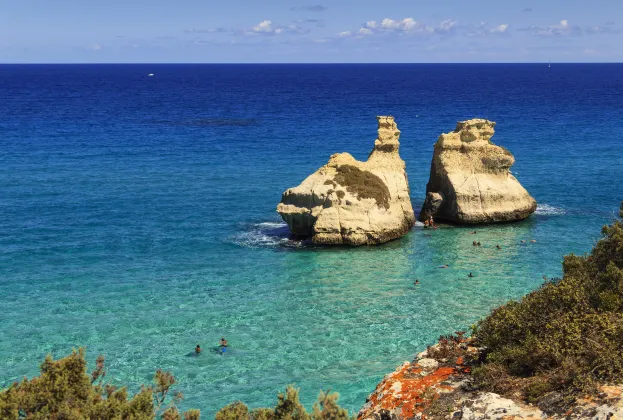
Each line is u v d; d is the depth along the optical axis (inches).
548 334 693.9
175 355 1258.6
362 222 2015.3
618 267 867.4
